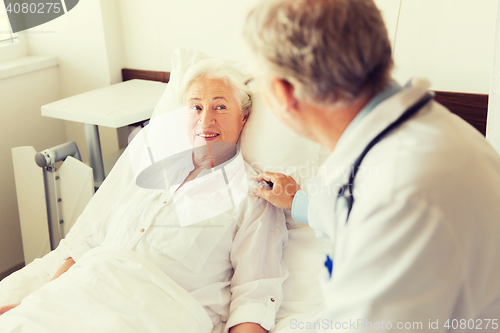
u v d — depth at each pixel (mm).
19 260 2068
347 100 480
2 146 1906
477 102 1314
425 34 1348
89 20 1931
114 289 928
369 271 458
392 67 493
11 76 1883
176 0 1792
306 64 455
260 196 1154
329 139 542
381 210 455
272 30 465
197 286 1022
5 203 1958
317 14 445
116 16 1959
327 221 596
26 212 1674
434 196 439
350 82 461
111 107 1628
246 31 504
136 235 1063
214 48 1802
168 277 971
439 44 1343
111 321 857
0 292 1103
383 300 448
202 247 1049
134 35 1974
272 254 1104
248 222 1115
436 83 1391
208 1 1724
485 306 502
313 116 521
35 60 2000
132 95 1778
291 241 1227
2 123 1889
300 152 1232
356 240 471
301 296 1082
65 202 1596
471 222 455
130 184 1303
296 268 1155
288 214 1253
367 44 447
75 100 1721
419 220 436
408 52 1392
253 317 954
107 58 1970
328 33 442
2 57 1968
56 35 2041
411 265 436
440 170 452
